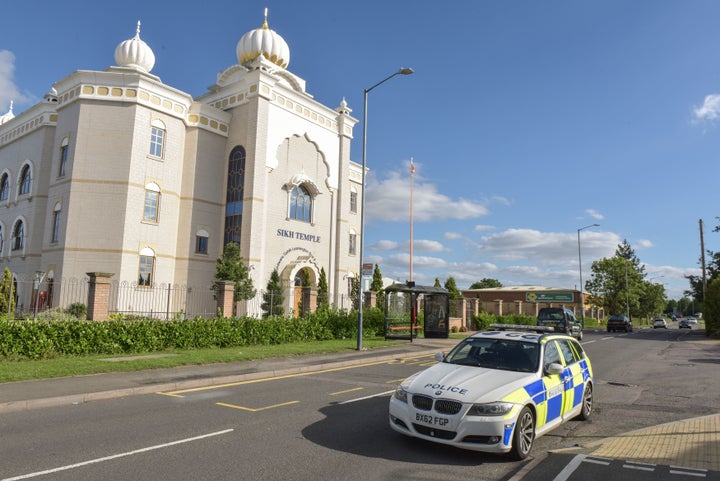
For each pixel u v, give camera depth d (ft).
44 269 92.02
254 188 101.04
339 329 78.02
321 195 119.03
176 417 27.04
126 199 89.56
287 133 110.01
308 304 85.87
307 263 111.65
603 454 20.83
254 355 52.21
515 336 26.50
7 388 32.40
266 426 25.25
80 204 88.69
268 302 95.30
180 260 98.17
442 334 88.12
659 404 33.47
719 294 119.03
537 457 20.80
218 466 18.88
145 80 92.99
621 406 32.78
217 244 104.06
